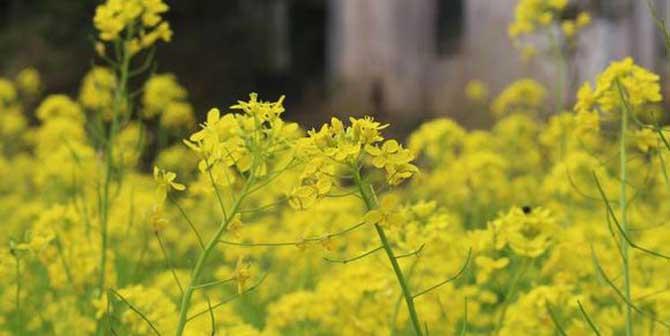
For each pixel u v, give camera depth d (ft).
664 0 51.44
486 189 23.65
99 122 17.35
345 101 59.16
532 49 25.94
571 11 50.19
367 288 15.51
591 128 14.39
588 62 50.83
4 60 56.34
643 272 16.58
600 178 21.54
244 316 18.60
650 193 23.38
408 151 10.12
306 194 10.20
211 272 21.67
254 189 10.41
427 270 17.11
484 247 14.87
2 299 17.89
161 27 17.20
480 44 56.34
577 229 17.13
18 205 27.73
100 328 14.56
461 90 56.65
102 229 16.15
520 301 14.99
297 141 10.22
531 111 29.43
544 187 23.20
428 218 15.15
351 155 10.05
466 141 26.96
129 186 24.90
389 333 14.67
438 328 15.83
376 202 10.25
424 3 58.39
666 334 15.46
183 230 25.75
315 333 17.12
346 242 19.56
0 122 32.94
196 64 59.93
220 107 59.88
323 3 64.03
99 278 16.08
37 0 57.93
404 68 58.59
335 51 60.80
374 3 59.41
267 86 62.28
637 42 51.39
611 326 15.72
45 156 26.86
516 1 55.36
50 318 17.13
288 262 20.65
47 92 55.42
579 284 16.17
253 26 62.23
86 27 57.11
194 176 29.78
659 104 44.98
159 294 14.70
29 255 15.89
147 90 28.22
